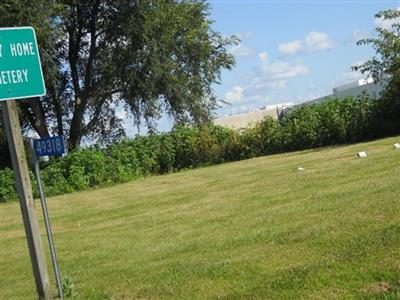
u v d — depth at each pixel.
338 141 25.30
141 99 31.66
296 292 5.83
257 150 26.95
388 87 24.31
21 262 10.45
